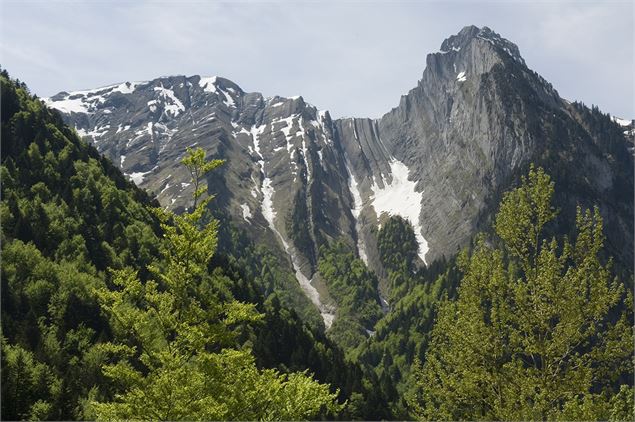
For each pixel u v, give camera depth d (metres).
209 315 26.14
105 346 25.98
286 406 26.59
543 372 25.58
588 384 24.39
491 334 26.44
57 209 127.44
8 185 128.38
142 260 126.06
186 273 26.19
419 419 29.38
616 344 24.31
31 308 92.31
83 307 98.38
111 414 24.19
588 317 25.14
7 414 65.31
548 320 26.11
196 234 26.36
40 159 146.25
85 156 172.75
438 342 30.23
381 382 157.75
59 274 103.56
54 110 189.12
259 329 129.00
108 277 113.25
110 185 159.88
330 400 27.97
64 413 68.25
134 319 25.47
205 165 27.91
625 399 24.00
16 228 114.38
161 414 23.39
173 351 25.34
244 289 151.25
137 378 24.91
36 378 73.38
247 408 25.39
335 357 141.88
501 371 26.23
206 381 24.67
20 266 102.62
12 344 82.88
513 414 24.77
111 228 134.00
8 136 149.12
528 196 28.06
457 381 27.81
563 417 23.05
